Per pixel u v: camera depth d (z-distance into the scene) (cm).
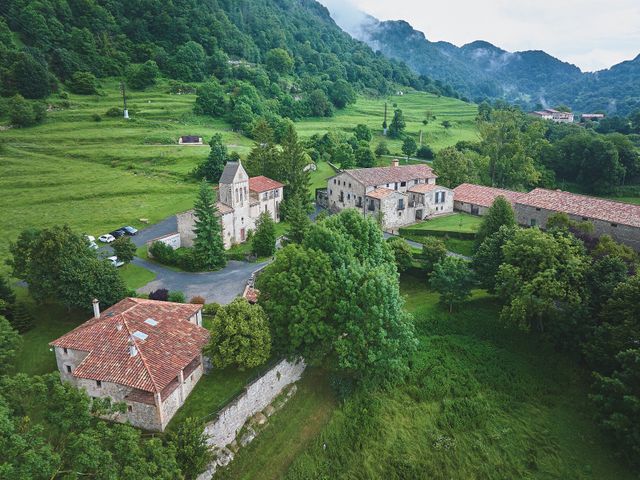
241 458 3978
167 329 4328
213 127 16200
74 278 5281
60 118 14675
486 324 5969
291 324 4559
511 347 5656
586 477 4153
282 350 4641
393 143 17100
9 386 2869
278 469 4003
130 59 19988
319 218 8075
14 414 2841
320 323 4600
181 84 18962
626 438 4144
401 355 5084
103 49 19200
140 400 3691
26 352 4941
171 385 3912
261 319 4481
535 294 5431
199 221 7512
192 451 3375
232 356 4216
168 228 8850
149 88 18588
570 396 5000
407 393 4991
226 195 8088
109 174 11481
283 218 9656
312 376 4944
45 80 15550
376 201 8806
